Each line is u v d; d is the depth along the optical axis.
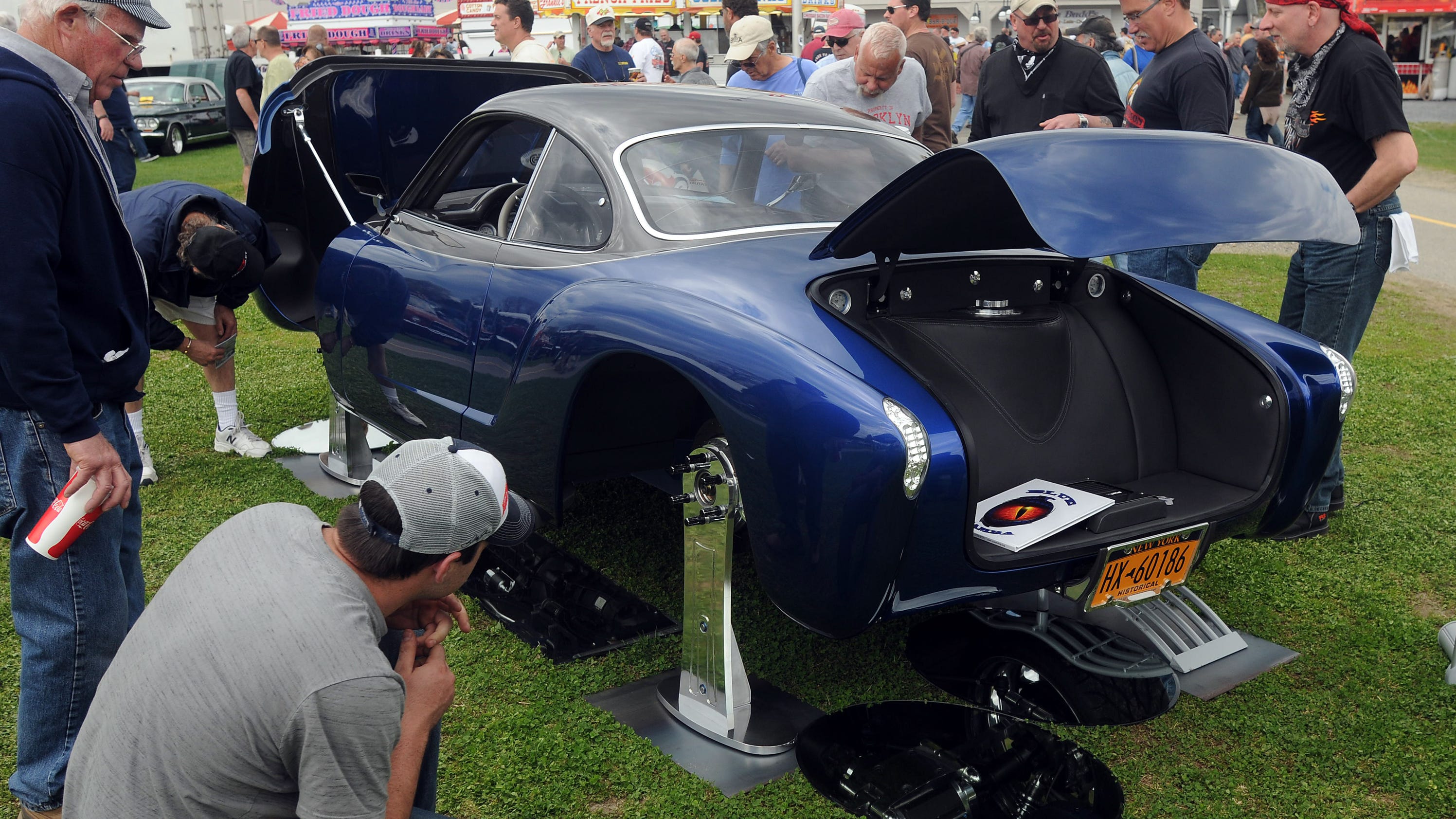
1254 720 2.92
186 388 5.98
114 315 2.47
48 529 2.28
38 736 2.41
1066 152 2.50
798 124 3.71
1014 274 3.11
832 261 2.99
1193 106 4.85
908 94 6.23
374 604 1.74
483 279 3.49
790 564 2.47
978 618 3.25
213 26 23.86
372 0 22.42
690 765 2.71
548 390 3.11
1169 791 2.62
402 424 4.02
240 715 1.57
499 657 3.23
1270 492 2.94
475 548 1.77
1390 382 6.18
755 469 2.48
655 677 3.14
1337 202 2.59
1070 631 3.11
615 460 3.40
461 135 4.05
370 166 4.70
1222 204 2.50
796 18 11.61
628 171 3.34
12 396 2.31
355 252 4.20
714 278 2.89
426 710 1.94
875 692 3.05
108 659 2.46
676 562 3.92
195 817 1.60
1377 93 3.85
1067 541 2.62
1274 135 12.70
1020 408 2.94
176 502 4.38
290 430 5.29
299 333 7.30
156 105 19.86
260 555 1.71
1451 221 12.59
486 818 2.51
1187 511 2.84
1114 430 3.09
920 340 2.88
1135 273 4.95
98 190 2.39
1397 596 3.65
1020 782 2.63
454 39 24.80
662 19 18.20
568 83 4.89
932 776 2.61
